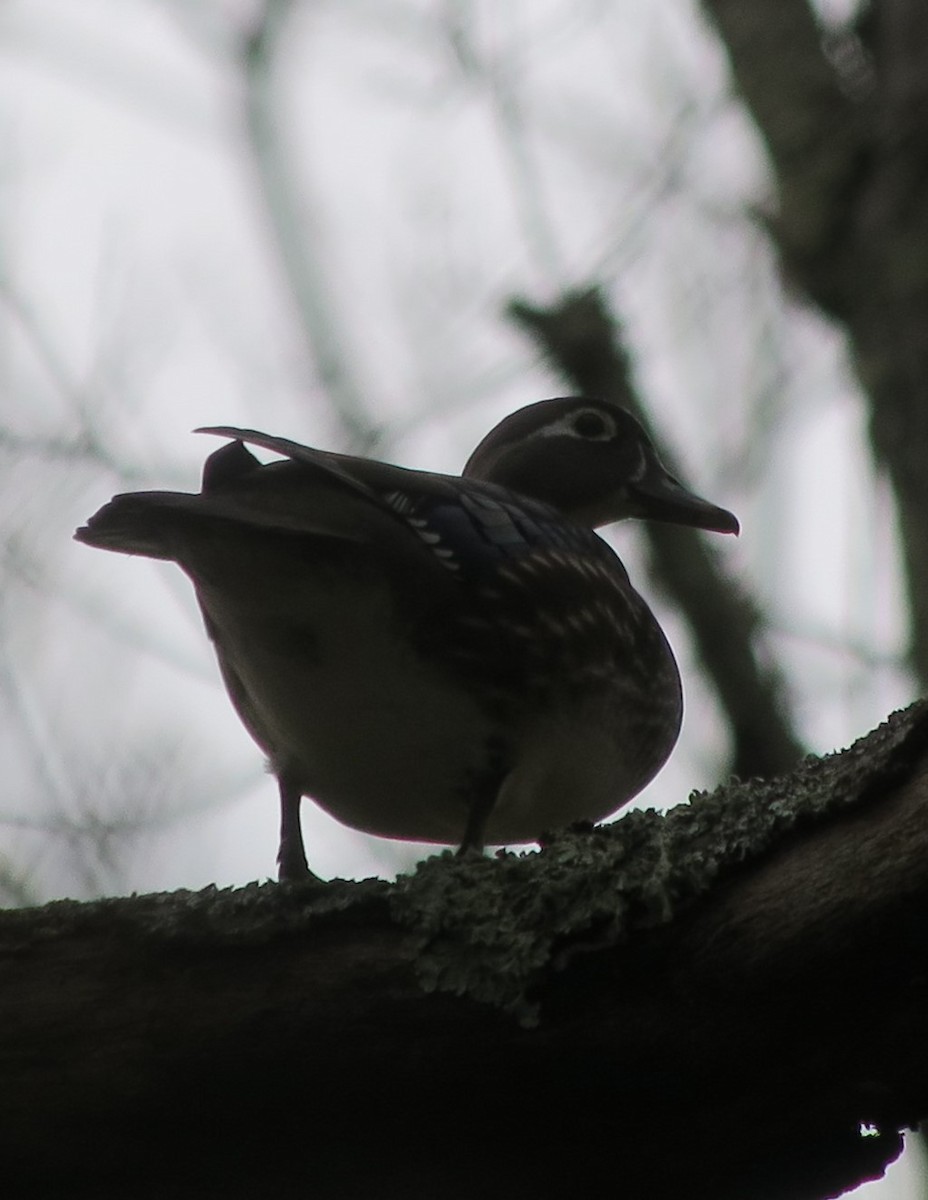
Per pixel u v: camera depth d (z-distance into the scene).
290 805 9.63
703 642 12.74
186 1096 6.73
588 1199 6.84
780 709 12.66
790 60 12.05
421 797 9.73
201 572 8.66
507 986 6.62
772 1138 6.70
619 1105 6.67
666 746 11.24
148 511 8.26
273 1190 6.88
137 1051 6.71
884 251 11.02
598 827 6.96
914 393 10.62
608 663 10.11
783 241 11.59
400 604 8.98
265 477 8.77
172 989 6.75
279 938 6.79
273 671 9.10
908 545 10.44
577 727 9.86
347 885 6.93
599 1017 6.59
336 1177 6.86
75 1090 6.71
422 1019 6.67
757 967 6.46
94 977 6.77
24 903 11.44
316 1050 6.70
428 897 6.82
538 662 9.51
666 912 6.53
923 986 6.34
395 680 9.12
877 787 6.41
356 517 8.84
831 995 6.42
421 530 9.07
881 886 6.30
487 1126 6.75
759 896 6.48
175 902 6.88
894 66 11.50
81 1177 6.88
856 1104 6.59
